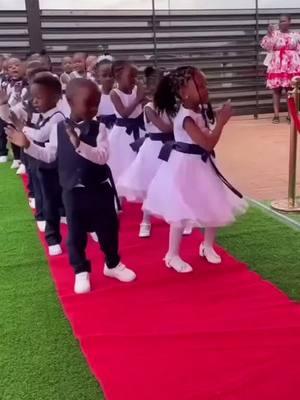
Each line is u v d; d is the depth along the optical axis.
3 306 2.73
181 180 2.89
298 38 8.63
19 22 9.38
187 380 2.04
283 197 4.55
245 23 10.06
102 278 3.03
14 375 2.13
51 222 3.44
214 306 2.63
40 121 3.22
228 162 6.06
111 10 9.62
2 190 5.20
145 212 3.40
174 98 2.91
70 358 2.24
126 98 3.94
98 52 9.72
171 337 2.35
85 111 2.66
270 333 2.35
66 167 2.75
